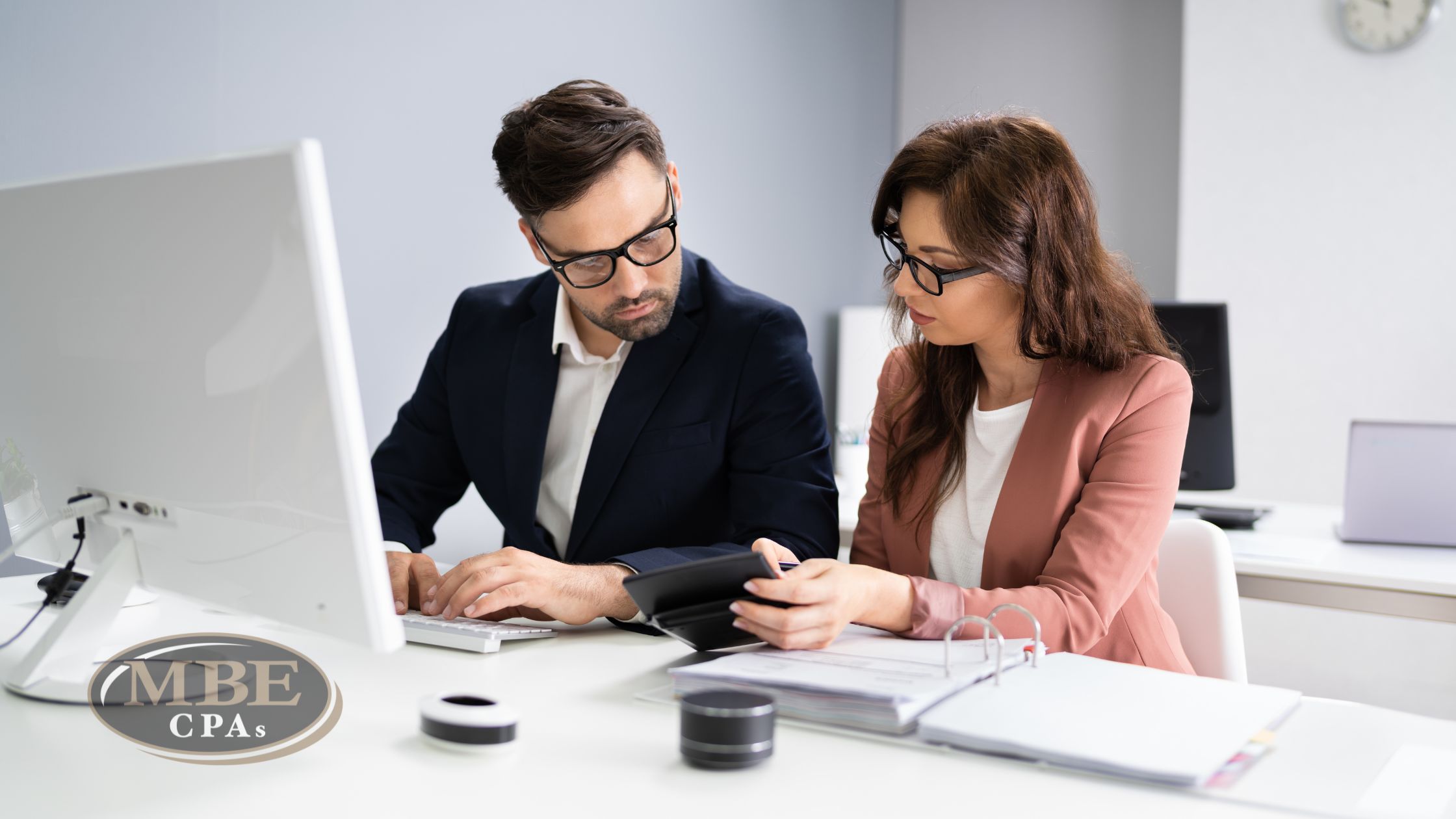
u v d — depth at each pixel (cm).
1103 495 132
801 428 158
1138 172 465
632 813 74
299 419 83
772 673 97
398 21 276
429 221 289
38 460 109
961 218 132
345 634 85
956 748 87
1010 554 140
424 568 140
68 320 98
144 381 93
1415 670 346
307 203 77
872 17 494
